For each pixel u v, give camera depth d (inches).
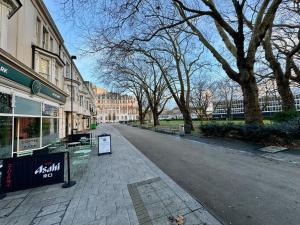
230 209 133.0
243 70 427.2
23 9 359.3
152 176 217.6
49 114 468.4
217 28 519.2
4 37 270.2
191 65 788.6
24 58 363.6
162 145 470.0
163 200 152.9
